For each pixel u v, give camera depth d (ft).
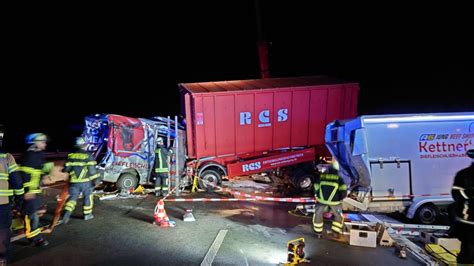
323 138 39.65
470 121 27.50
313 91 38.68
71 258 20.58
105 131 38.19
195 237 24.20
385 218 28.22
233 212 30.19
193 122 36.96
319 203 24.06
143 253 21.44
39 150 22.47
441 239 22.04
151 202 32.96
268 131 38.37
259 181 43.39
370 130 26.53
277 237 24.47
